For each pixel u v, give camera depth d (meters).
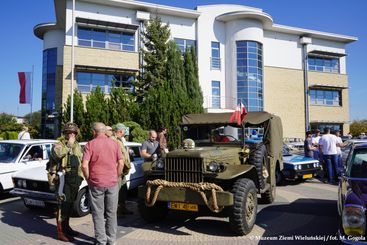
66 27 25.33
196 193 5.75
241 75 30.92
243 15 30.48
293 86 34.53
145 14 27.19
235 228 5.76
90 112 19.28
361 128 43.94
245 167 6.13
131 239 5.77
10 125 33.25
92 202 5.24
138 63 26.45
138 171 9.19
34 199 7.20
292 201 8.88
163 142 9.72
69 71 24.78
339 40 37.12
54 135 29.61
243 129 7.79
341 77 37.19
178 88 22.19
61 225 5.81
